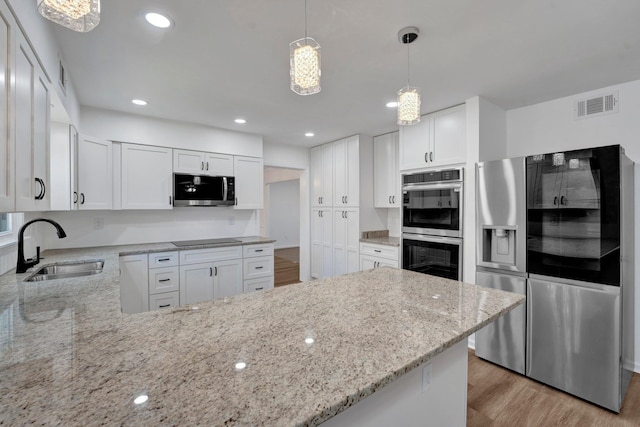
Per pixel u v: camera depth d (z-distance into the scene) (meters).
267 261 3.84
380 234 4.38
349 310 1.26
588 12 1.58
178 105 3.01
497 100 2.84
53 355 0.86
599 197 1.98
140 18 1.64
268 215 9.30
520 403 2.07
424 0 1.50
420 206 3.25
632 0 1.48
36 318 1.16
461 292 1.52
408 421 1.13
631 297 2.28
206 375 0.76
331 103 2.96
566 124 2.75
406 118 1.62
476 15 1.61
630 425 1.85
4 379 0.73
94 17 0.95
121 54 2.02
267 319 1.15
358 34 1.79
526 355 2.35
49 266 2.23
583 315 2.06
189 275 3.31
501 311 1.26
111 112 3.14
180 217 3.81
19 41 1.20
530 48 1.95
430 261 3.14
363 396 0.72
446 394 1.31
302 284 1.68
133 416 0.61
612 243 1.94
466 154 2.83
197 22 1.68
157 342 0.95
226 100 2.88
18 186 1.19
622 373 2.03
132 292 2.97
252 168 4.12
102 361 0.83
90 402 0.65
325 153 4.76
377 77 2.37
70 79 2.36
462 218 2.85
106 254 2.73
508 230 2.43
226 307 1.29
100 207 2.96
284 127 3.81
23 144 1.25
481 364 2.58
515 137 3.07
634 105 2.42
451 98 2.78
